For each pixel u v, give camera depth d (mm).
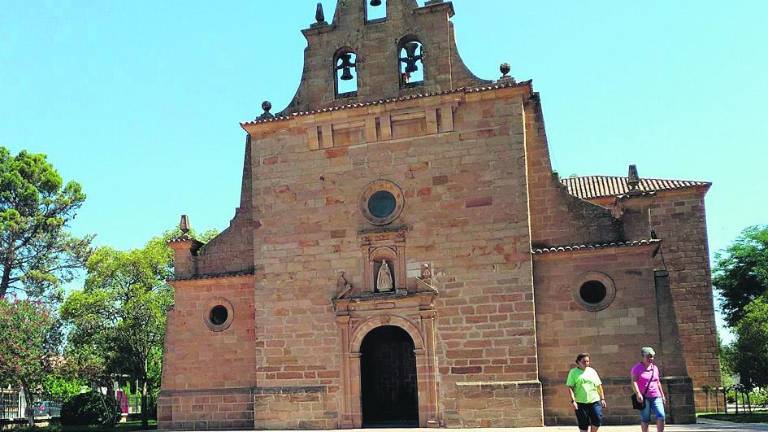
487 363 29234
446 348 29750
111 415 42250
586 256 29812
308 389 31000
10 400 60188
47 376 42094
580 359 19672
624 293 29203
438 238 30578
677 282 40219
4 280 60062
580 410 19328
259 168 33406
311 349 31312
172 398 33531
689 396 27906
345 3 33812
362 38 33281
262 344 32031
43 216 63125
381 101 31609
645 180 43938
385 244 31109
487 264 29875
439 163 31062
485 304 29625
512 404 28641
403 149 31578
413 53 33188
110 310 47844
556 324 29578
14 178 61562
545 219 30922
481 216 30250
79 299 47562
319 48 33875
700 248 40344
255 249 32875
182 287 34625
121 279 49156
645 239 29750
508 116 30594
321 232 32062
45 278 59688
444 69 32000
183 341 34062
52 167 64812
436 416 29297
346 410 30359
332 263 31688
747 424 27656
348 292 31078
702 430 24500
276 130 33438
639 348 28703
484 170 30516
